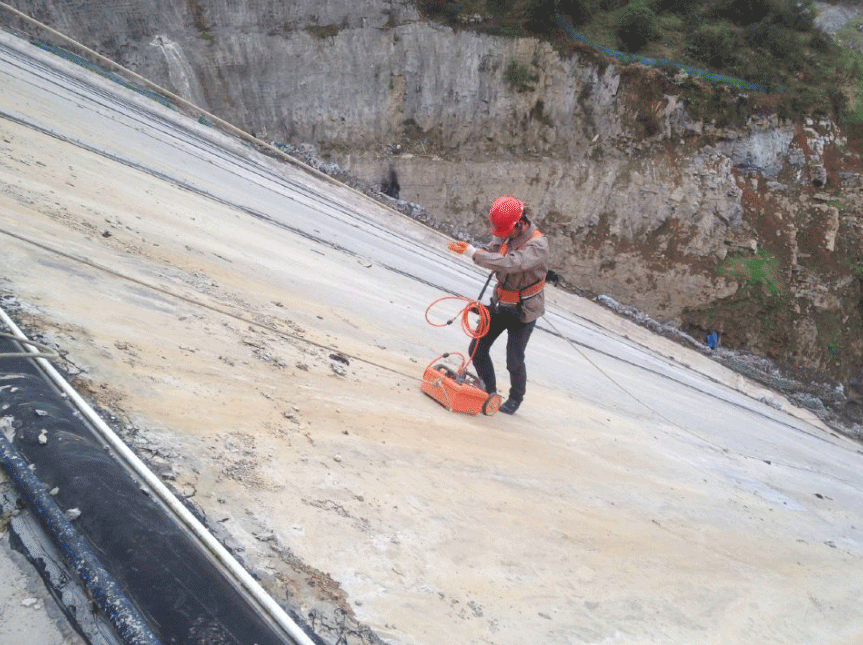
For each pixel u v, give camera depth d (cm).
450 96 3192
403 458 457
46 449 269
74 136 1091
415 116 3189
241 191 1460
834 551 807
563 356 1327
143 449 311
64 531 231
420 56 3170
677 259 3194
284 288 786
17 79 1316
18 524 239
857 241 3366
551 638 331
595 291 3180
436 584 328
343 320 780
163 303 517
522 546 416
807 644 500
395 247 1867
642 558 500
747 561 623
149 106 2161
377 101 3150
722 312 3206
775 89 3431
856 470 1908
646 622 401
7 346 333
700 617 451
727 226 3253
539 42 3234
